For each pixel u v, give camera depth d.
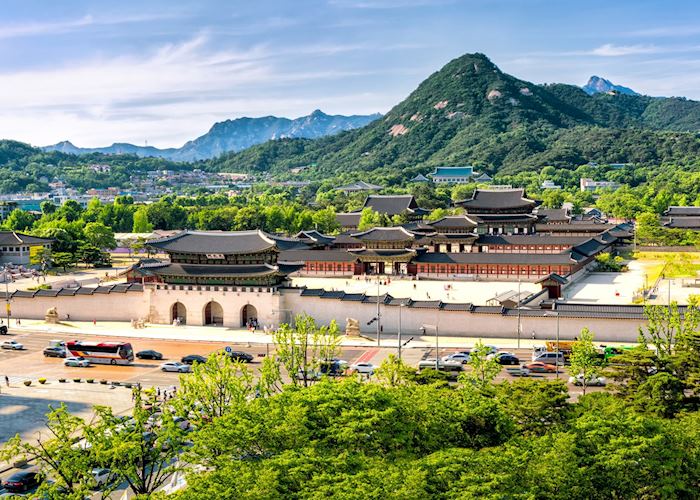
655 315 126.50
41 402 122.19
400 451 76.00
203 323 189.38
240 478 67.12
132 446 73.44
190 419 86.19
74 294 199.62
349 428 74.31
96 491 84.94
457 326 169.25
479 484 65.06
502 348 154.00
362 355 151.25
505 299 188.12
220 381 92.69
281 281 193.62
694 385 94.62
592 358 113.25
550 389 87.12
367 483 64.44
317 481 65.56
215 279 187.12
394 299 178.88
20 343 169.25
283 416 78.25
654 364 97.56
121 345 148.88
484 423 80.00
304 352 117.88
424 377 101.69
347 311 179.38
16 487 88.44
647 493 71.00
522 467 68.94
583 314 159.12
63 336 177.25
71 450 75.94
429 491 65.12
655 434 73.38
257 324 184.12
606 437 74.06
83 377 138.50
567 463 69.75
